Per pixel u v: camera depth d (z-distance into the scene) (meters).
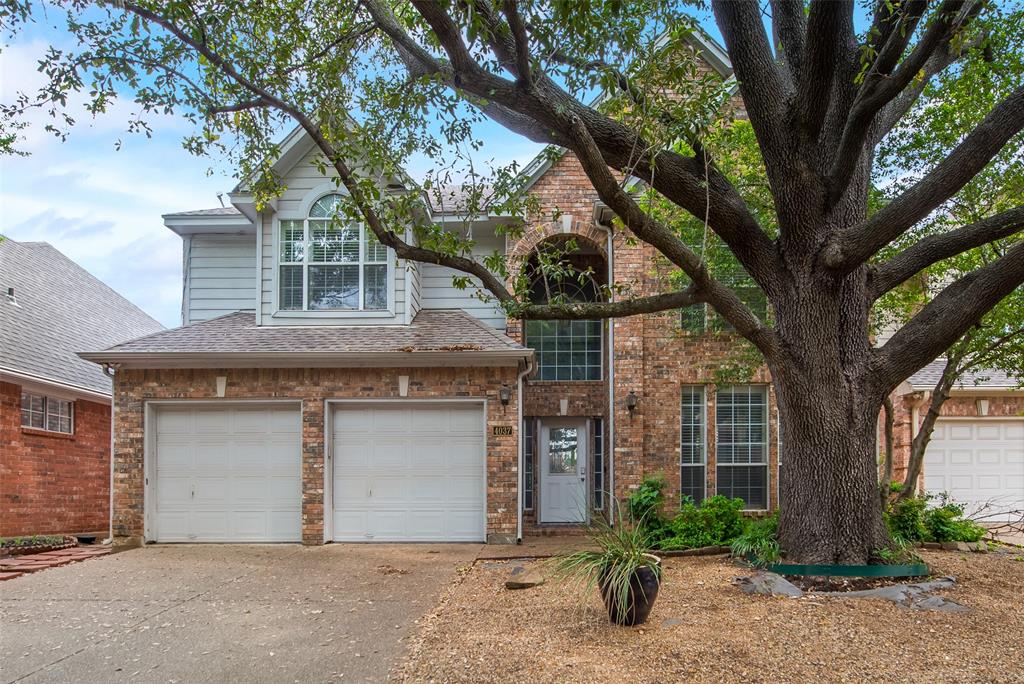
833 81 7.82
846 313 7.93
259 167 9.23
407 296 12.83
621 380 12.67
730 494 12.79
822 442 7.64
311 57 8.69
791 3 8.47
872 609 6.35
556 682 4.96
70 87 7.43
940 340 7.65
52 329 15.64
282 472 11.95
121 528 11.67
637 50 6.64
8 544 11.40
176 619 7.07
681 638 5.70
